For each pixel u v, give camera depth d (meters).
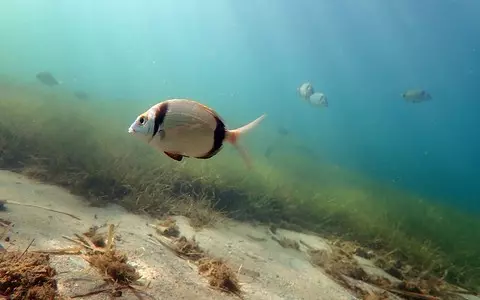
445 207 4.02
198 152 0.51
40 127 1.86
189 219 1.38
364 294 1.20
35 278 0.62
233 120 6.64
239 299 0.85
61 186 1.29
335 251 1.52
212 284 0.88
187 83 19.95
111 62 24.44
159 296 0.73
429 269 1.68
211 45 35.41
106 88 9.20
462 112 29.97
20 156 1.44
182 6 23.08
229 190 1.74
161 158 1.83
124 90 9.52
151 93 9.59
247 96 22.12
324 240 1.73
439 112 30.70
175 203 1.47
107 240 0.93
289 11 17.08
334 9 14.88
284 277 1.12
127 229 1.08
